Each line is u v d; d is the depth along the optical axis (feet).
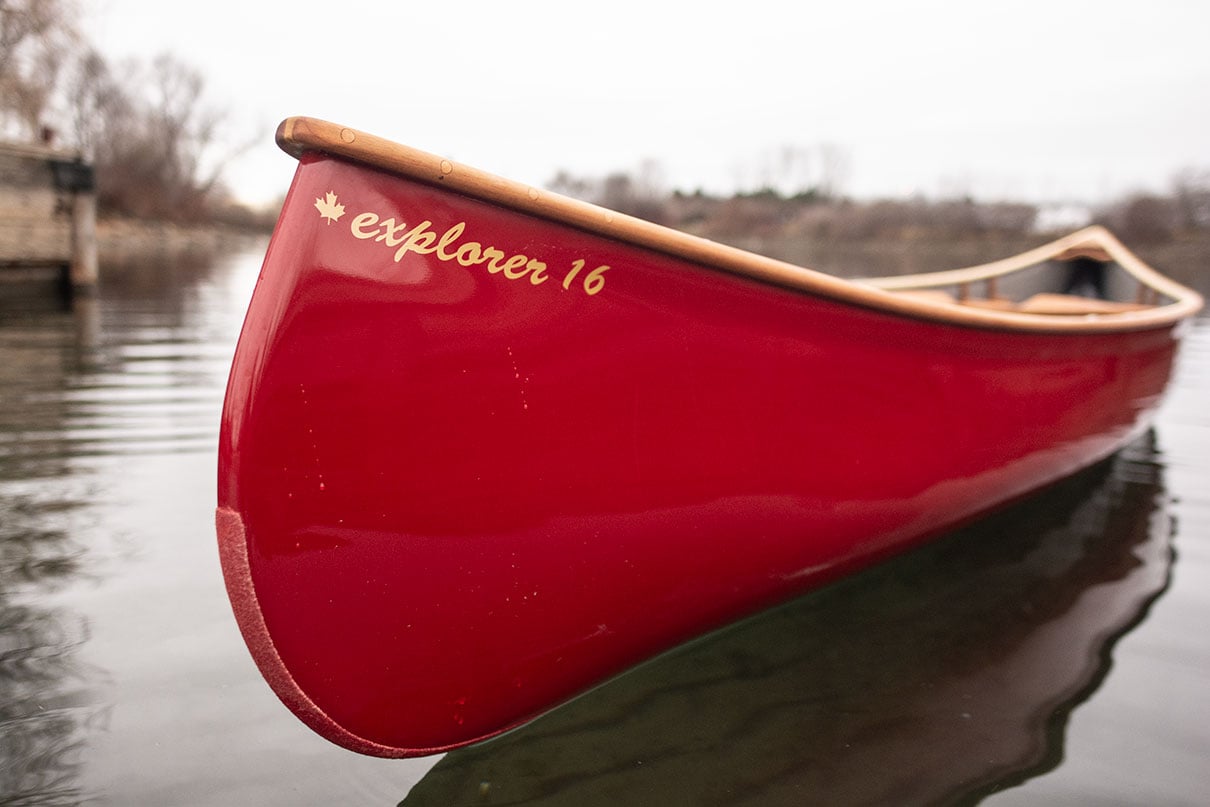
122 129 113.80
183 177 125.29
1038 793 5.78
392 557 5.19
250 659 7.00
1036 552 10.31
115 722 6.14
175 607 7.78
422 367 5.04
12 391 16.46
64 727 6.05
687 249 5.65
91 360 20.17
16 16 53.31
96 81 107.04
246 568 4.80
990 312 8.23
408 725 5.60
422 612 5.39
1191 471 13.99
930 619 8.45
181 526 9.62
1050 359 9.77
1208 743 6.40
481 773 5.88
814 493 7.11
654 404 5.94
